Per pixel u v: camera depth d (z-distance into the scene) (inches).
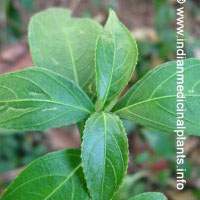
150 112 9.4
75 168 9.2
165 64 9.5
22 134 28.0
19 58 30.0
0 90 8.9
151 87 9.4
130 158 28.0
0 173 26.2
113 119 9.0
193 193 26.6
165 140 27.2
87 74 10.5
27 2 30.7
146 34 33.1
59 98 9.1
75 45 10.8
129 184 25.6
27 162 27.3
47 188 9.0
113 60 9.5
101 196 8.6
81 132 9.5
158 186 26.8
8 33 30.6
